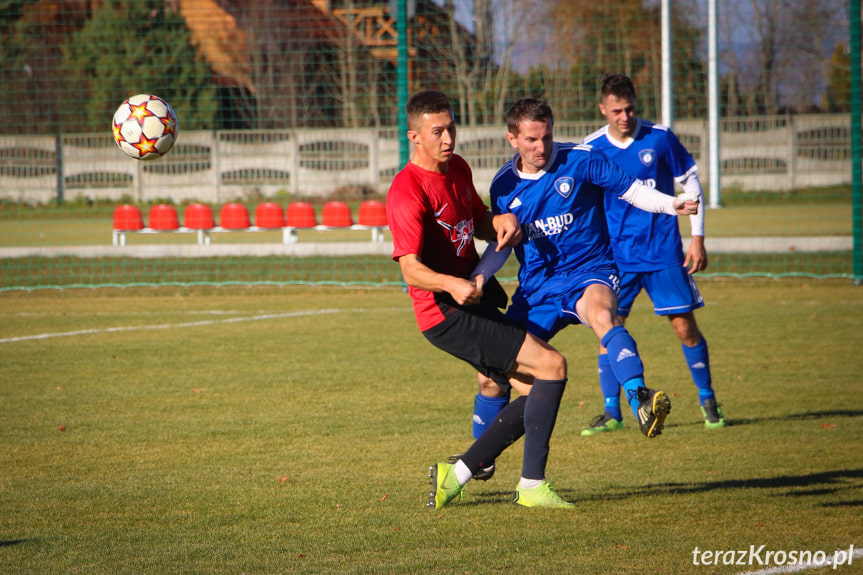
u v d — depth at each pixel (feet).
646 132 68.74
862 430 64.44
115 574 39.37
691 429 66.39
